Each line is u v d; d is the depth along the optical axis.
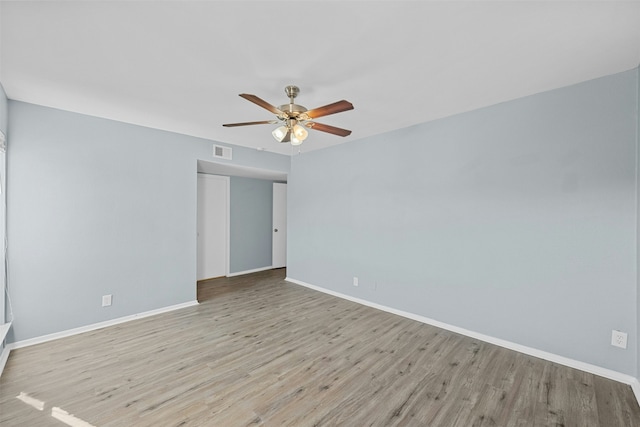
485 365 2.27
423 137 3.16
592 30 1.56
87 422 1.63
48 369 2.18
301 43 1.71
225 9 1.41
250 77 2.12
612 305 2.07
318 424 1.63
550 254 2.34
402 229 3.36
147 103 2.61
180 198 3.59
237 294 4.19
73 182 2.82
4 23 1.51
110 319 3.04
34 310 2.60
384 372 2.16
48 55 1.84
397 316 3.34
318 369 2.20
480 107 2.72
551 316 2.33
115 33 1.61
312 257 4.53
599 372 2.12
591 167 2.16
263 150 4.49
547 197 2.35
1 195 2.39
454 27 1.55
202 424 1.63
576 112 2.22
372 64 1.94
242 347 2.55
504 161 2.58
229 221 5.39
